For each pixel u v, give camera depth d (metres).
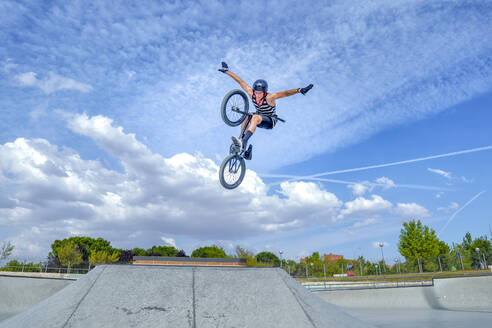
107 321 4.89
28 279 15.32
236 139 7.96
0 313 13.34
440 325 9.41
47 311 5.20
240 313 5.46
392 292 17.72
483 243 41.19
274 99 8.20
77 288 5.63
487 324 9.36
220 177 7.97
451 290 16.67
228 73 8.71
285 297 6.09
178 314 5.22
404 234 33.16
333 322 5.71
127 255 45.28
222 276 6.35
